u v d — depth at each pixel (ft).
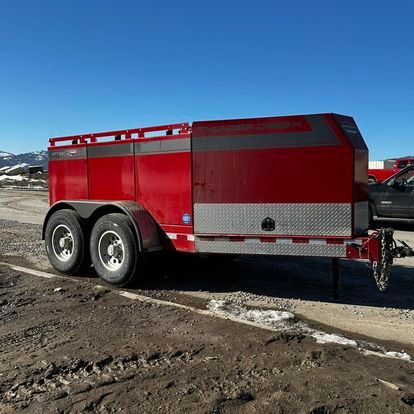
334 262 21.50
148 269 25.34
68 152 27.27
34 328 17.60
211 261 28.78
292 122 19.66
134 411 11.39
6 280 25.17
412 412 11.13
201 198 21.56
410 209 43.29
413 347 15.94
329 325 18.12
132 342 15.81
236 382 12.73
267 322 18.15
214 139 21.09
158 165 22.99
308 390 12.16
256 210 20.51
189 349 15.12
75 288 23.38
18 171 200.54
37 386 12.80
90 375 13.39
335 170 19.17
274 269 27.71
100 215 25.20
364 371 13.32
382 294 22.48
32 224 51.24
